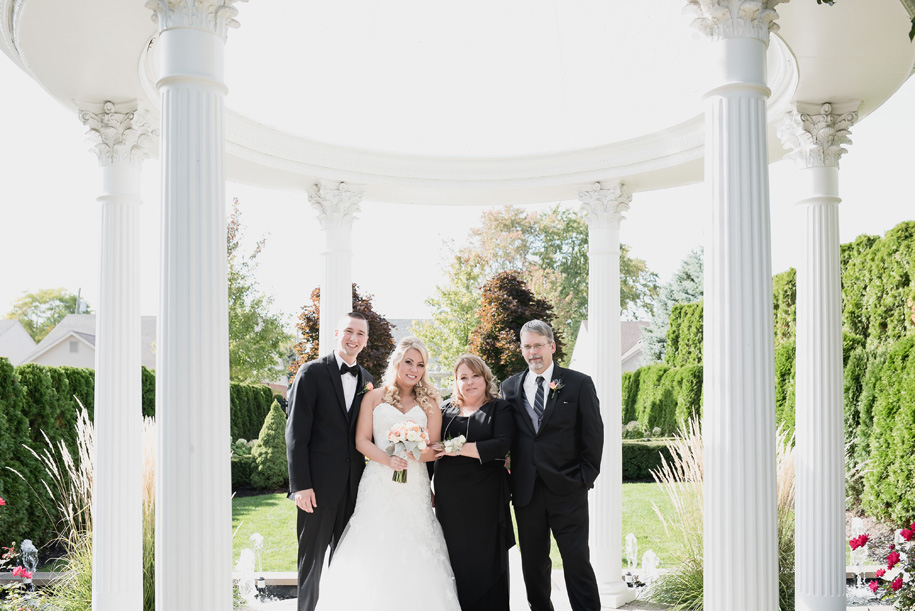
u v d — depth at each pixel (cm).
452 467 600
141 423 693
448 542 598
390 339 1736
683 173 891
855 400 1155
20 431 1068
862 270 1168
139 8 515
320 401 601
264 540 1252
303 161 904
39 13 519
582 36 985
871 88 655
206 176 442
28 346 4553
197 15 444
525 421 614
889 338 1108
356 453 607
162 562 427
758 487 446
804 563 678
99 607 661
